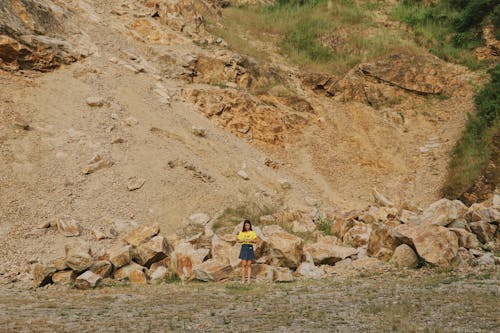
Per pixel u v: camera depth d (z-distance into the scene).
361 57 26.33
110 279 10.42
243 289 9.70
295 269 11.65
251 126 21.42
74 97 17.52
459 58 26.39
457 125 22.92
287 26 28.81
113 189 14.44
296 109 23.38
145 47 23.20
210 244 12.46
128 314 7.36
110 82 19.23
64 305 8.10
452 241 11.45
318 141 22.05
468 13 27.42
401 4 31.53
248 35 28.03
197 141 18.16
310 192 18.81
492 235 13.41
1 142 14.57
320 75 25.05
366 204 19.16
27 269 10.88
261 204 15.77
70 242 12.11
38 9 19.86
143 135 17.05
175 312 7.49
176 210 14.38
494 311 7.09
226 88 22.23
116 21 24.09
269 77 24.31
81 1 24.03
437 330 6.09
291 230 14.05
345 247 12.40
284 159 20.80
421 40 27.72
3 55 17.48
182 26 24.72
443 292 8.60
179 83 22.02
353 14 29.89
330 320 6.85
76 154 15.20
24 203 13.06
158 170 15.59
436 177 20.59
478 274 10.28
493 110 21.64
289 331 6.27
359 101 24.73
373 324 6.57
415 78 24.97
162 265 11.23
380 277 10.73
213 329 6.41
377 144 22.36
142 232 12.38
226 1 31.59
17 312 7.40
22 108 16.09
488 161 19.28
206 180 16.03
